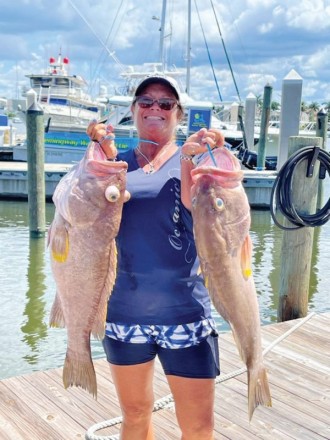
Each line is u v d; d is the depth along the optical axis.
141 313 2.38
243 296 2.29
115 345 2.42
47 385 4.14
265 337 5.21
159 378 4.33
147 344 2.40
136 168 2.43
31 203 12.09
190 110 18.39
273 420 3.69
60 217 2.26
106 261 2.25
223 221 2.20
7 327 7.01
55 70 26.16
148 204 2.35
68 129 21.33
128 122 19.33
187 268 2.38
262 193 16.19
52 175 16.83
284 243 6.09
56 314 2.42
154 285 2.35
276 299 8.25
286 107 14.99
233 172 2.20
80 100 24.66
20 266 9.87
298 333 5.34
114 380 2.50
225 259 2.22
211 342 2.42
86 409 3.80
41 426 3.58
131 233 2.36
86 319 2.29
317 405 3.90
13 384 4.15
